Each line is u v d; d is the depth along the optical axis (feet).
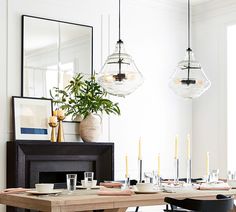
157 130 29.22
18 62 24.43
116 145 27.53
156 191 16.51
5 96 24.02
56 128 25.07
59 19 25.77
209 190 17.95
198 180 23.35
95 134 25.17
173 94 30.01
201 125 30.40
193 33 31.04
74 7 26.32
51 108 24.94
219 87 29.58
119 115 25.94
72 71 25.96
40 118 24.56
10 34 24.27
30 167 23.48
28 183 23.48
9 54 24.21
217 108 29.60
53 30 25.43
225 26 29.37
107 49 27.48
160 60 29.55
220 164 29.30
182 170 30.19
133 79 19.06
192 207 14.99
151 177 18.04
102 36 27.30
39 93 24.82
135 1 28.71
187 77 20.40
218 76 29.66
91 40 26.71
